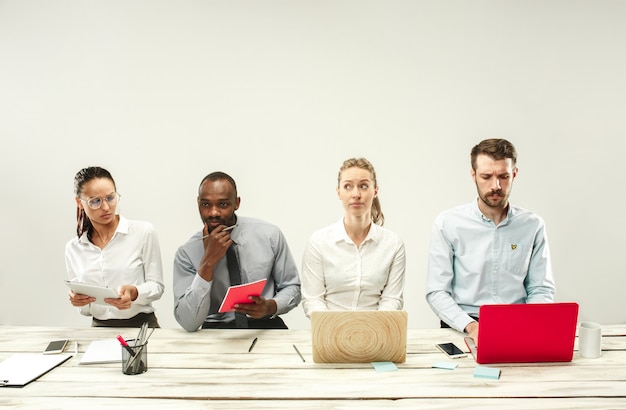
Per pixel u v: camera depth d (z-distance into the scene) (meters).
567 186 2.83
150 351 1.57
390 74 2.80
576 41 2.76
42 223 2.89
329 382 1.32
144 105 2.83
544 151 2.81
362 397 1.23
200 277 1.79
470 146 2.82
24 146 2.87
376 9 2.77
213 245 1.80
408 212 2.86
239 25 2.79
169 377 1.36
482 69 2.79
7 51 2.83
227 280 2.10
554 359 1.46
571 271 2.86
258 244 2.14
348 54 2.79
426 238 2.88
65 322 2.93
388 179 2.85
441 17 2.77
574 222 2.84
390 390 1.27
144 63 2.82
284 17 2.79
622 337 1.69
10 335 1.75
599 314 2.88
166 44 2.81
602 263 2.86
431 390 1.27
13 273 2.92
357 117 2.82
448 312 1.83
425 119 2.82
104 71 2.82
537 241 2.01
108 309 2.15
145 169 2.86
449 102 2.81
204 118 2.84
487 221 2.00
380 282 2.02
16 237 2.91
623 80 2.78
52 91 2.84
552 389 1.27
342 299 2.04
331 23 2.78
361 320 1.44
